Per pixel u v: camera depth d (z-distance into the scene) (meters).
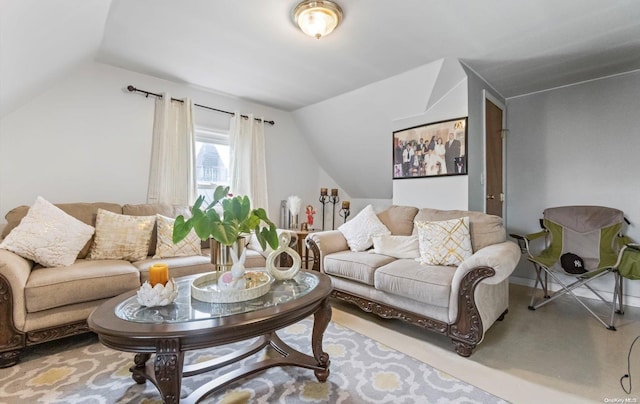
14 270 1.75
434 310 2.02
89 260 2.33
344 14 2.03
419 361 1.84
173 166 3.20
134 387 1.56
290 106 4.14
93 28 2.14
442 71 2.79
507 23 2.14
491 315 2.09
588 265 2.70
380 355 1.91
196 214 1.51
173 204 3.12
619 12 2.00
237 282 1.56
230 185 3.65
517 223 3.62
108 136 2.91
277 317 1.36
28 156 2.54
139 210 2.78
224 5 1.96
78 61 2.56
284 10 2.01
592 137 3.14
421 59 2.71
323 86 3.39
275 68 2.93
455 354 1.92
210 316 1.32
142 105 3.11
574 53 2.59
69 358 1.85
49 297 1.81
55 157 2.66
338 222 4.82
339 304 2.90
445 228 2.43
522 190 3.59
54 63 2.25
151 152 3.17
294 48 2.53
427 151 3.14
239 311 1.38
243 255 1.66
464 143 2.84
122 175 3.00
